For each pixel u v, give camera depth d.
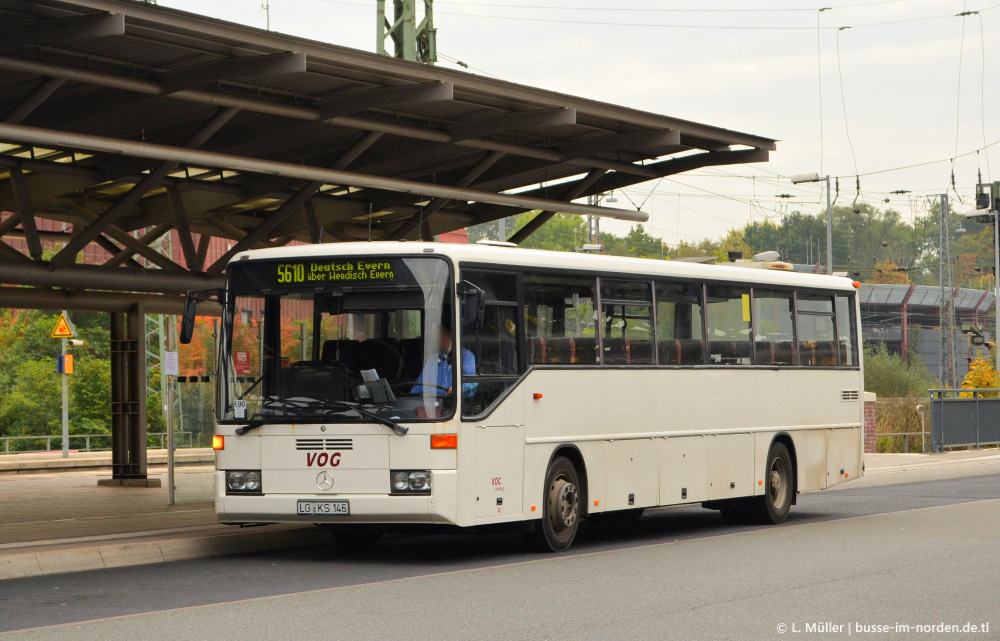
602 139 19.44
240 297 13.29
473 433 12.74
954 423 36.53
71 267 17.72
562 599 10.16
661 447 15.60
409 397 12.58
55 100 15.98
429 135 17.67
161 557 13.45
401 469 12.45
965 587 10.74
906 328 96.06
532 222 23.23
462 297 12.77
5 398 62.97
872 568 12.05
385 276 12.88
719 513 20.44
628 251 92.25
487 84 15.71
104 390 63.94
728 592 10.51
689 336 16.27
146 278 18.75
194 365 45.91
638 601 10.03
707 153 21.09
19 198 17.58
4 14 12.30
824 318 19.17
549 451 13.84
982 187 50.59
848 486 26.52
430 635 8.50
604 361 14.79
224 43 13.39
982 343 48.94
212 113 16.97
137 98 15.59
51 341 68.75
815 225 114.44
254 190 20.56
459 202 24.09
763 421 17.55
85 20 12.30
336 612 9.52
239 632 8.62
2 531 15.23
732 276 17.12
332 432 12.66
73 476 30.52
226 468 13.05
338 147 19.20
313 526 15.44
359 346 12.84
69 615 9.55
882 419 44.22
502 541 15.60
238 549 14.27
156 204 21.73
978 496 22.47
